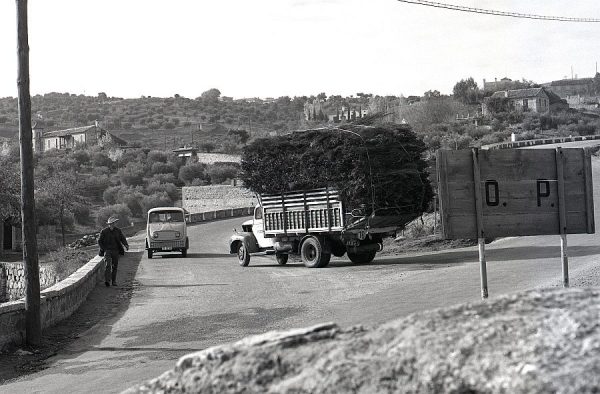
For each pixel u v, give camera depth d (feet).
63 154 449.89
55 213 221.05
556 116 476.54
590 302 12.35
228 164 382.22
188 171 355.56
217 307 56.44
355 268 81.56
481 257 32.58
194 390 13.64
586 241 78.69
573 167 34.09
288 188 89.56
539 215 33.42
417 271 70.79
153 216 122.93
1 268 164.04
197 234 192.85
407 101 515.09
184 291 69.77
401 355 12.04
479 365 11.10
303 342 13.76
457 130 395.75
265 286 69.21
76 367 38.24
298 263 96.53
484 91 614.75
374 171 81.97
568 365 10.43
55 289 54.39
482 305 13.02
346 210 83.61
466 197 32.30
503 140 345.31
